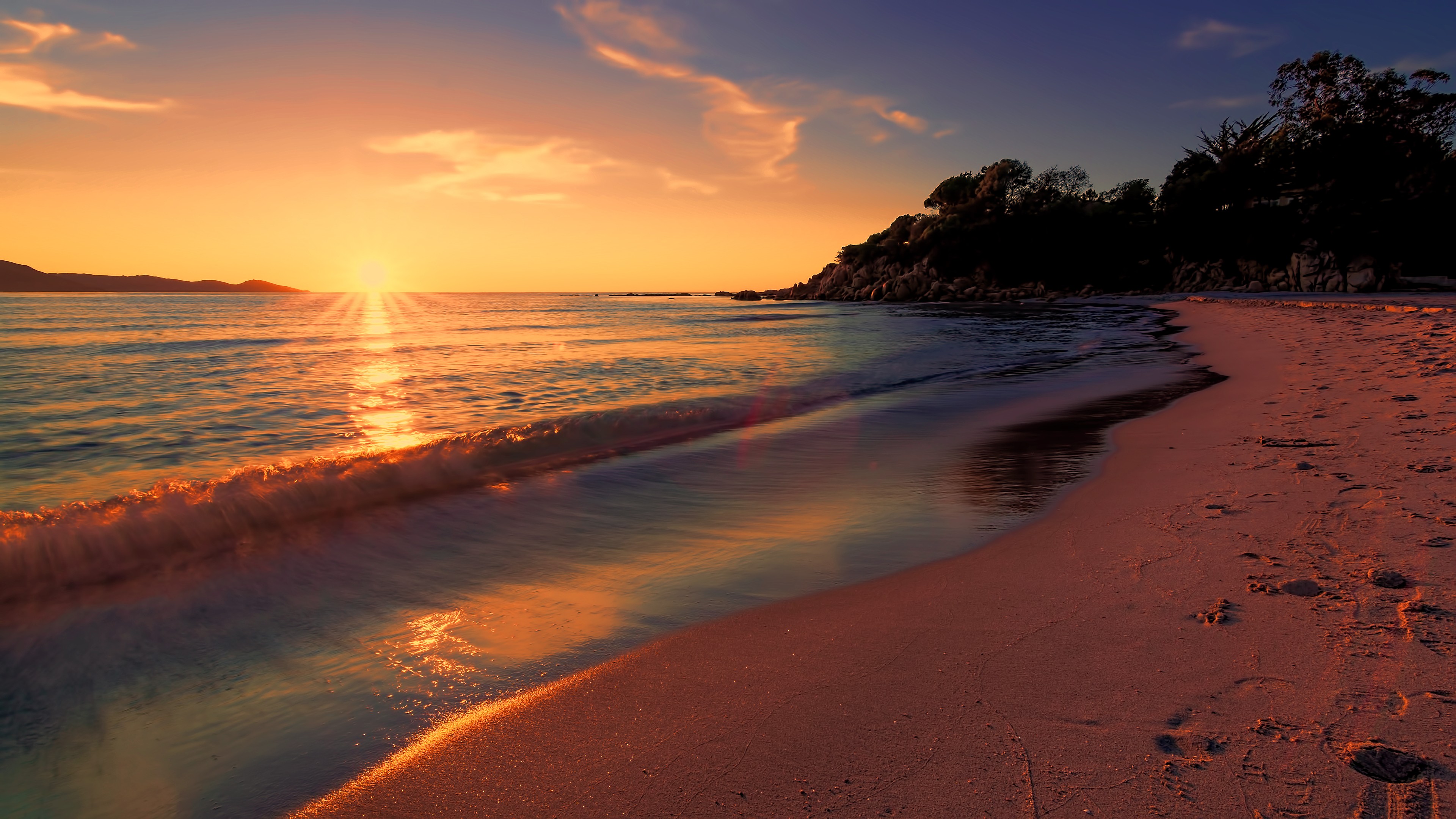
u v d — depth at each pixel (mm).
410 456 6910
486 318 57094
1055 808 1953
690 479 6574
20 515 4918
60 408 11859
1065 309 53594
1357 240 61562
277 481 6000
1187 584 3477
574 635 3402
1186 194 72250
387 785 2326
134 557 4543
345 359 21297
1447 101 60688
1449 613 2889
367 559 4555
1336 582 3311
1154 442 7172
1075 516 4887
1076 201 83500
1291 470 5410
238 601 3920
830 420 9602
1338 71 66875
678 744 2441
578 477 6668
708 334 33094
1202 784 1999
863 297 91438
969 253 86812
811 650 3096
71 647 3414
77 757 2572
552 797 2205
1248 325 23750
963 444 7836
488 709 2758
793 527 5043
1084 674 2689
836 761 2268
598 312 73250
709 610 3625
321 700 2900
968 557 4207
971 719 2439
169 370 18000
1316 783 1956
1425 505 4270
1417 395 7805
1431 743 2084
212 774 2447
